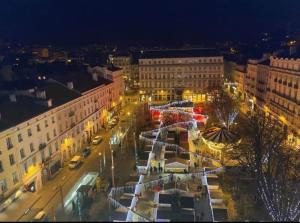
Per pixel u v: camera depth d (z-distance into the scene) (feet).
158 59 398.62
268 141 168.45
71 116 204.64
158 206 125.29
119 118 305.73
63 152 193.77
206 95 391.45
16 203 134.21
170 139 219.00
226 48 653.71
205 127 248.93
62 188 159.53
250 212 126.21
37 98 185.06
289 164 159.12
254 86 306.96
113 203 133.39
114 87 319.47
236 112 276.21
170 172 165.48
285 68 227.20
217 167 169.48
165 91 406.21
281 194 134.62
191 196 135.33
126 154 205.36
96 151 213.87
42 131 167.12
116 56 473.67
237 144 183.73
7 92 202.08
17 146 142.72
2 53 641.81
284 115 224.33
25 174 148.05
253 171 158.61
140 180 154.61
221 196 136.36
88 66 343.87
